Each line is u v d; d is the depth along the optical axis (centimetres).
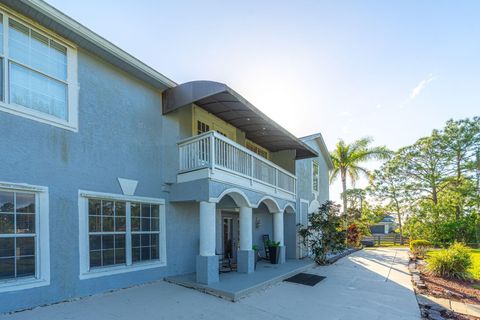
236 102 1042
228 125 1257
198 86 902
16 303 565
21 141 596
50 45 671
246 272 1030
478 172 2623
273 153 1680
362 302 799
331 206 1513
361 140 2842
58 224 647
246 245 1047
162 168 934
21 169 592
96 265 727
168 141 958
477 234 2422
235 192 976
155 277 873
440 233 2617
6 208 571
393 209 3059
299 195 1650
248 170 1059
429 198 2875
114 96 805
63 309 603
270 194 1238
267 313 680
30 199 609
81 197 699
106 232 755
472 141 2667
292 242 1545
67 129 682
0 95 577
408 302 804
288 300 788
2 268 557
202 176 868
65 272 652
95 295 704
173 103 935
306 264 1299
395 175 3019
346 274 1182
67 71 697
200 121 1102
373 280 1080
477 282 1074
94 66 761
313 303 777
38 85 641
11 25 604
